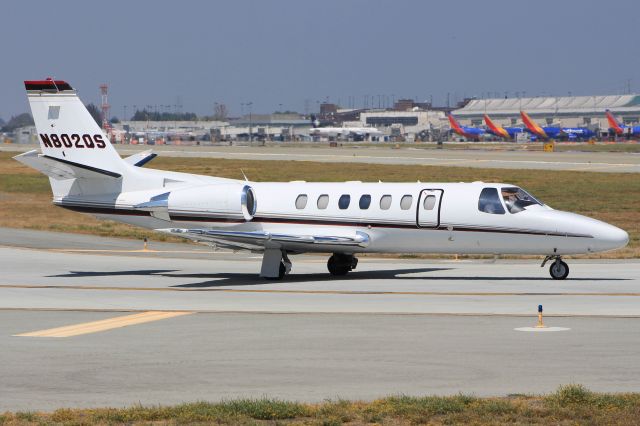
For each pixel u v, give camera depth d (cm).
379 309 8800
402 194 11594
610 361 6138
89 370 6109
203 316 8494
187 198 12156
